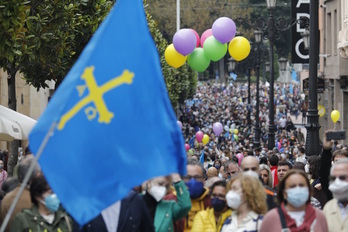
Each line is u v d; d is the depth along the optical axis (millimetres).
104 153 15359
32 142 14992
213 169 30766
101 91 15398
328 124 110562
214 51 43000
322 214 18375
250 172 21516
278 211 18125
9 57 40281
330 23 107688
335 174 19906
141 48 15781
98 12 60344
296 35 90938
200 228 20734
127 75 15648
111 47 15562
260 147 86000
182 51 42531
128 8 15734
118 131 15508
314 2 44188
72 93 15102
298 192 17828
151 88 15867
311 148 44781
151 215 20359
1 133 44875
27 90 98062
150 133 15844
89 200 15172
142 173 15656
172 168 16016
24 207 20172
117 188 15438
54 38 49406
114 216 18391
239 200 19328
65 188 15031
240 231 19328
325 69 109625
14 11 39500
